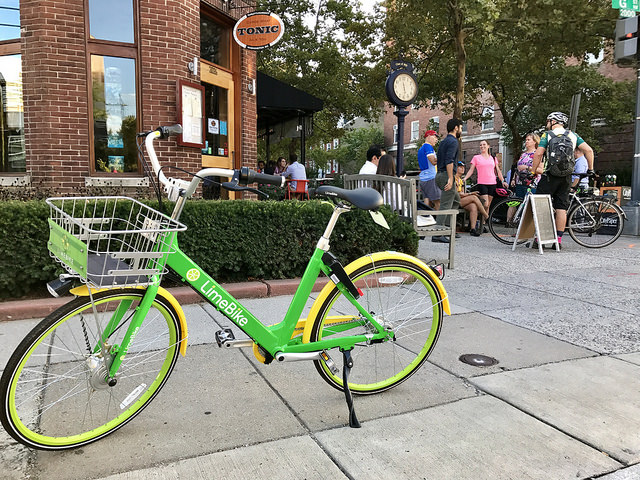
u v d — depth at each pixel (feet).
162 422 8.50
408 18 39.91
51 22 21.76
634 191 31.73
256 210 16.61
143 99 23.49
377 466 7.31
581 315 14.56
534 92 62.49
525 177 33.32
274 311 14.42
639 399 9.39
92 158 23.20
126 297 7.77
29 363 8.62
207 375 10.41
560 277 19.40
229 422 8.53
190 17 24.56
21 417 8.24
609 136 71.61
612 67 70.18
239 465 7.30
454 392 9.73
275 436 8.10
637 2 28.12
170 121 24.08
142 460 7.39
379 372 10.30
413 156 110.93
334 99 65.67
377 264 9.29
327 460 7.45
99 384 7.76
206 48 28.45
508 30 38.11
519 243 27.43
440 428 8.39
